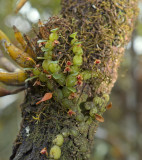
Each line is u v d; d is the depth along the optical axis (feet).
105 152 3.12
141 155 3.09
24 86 1.16
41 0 1.88
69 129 1.03
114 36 1.14
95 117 1.06
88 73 1.06
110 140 3.23
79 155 1.03
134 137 3.11
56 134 1.02
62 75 1.03
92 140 1.10
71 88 1.02
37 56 1.07
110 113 4.09
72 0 1.17
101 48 1.10
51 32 1.06
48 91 1.07
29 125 1.08
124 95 3.81
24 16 1.50
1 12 1.98
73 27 1.10
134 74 2.96
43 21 1.12
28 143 1.05
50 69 1.01
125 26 1.18
